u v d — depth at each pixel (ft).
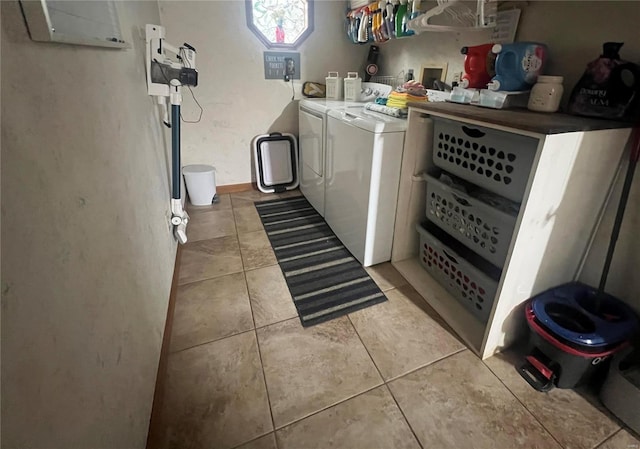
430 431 3.42
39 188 1.79
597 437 3.34
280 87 9.11
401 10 6.48
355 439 3.34
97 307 2.37
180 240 6.22
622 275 3.96
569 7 4.04
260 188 9.70
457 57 6.07
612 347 3.47
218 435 3.36
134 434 2.85
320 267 6.22
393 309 5.16
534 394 3.80
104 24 3.05
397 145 5.31
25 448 1.46
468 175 4.42
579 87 3.70
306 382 3.94
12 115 1.62
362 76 9.71
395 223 6.01
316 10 8.61
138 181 3.91
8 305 1.44
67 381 1.86
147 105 4.89
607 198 3.87
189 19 7.67
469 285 4.91
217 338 4.58
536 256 3.77
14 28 1.70
